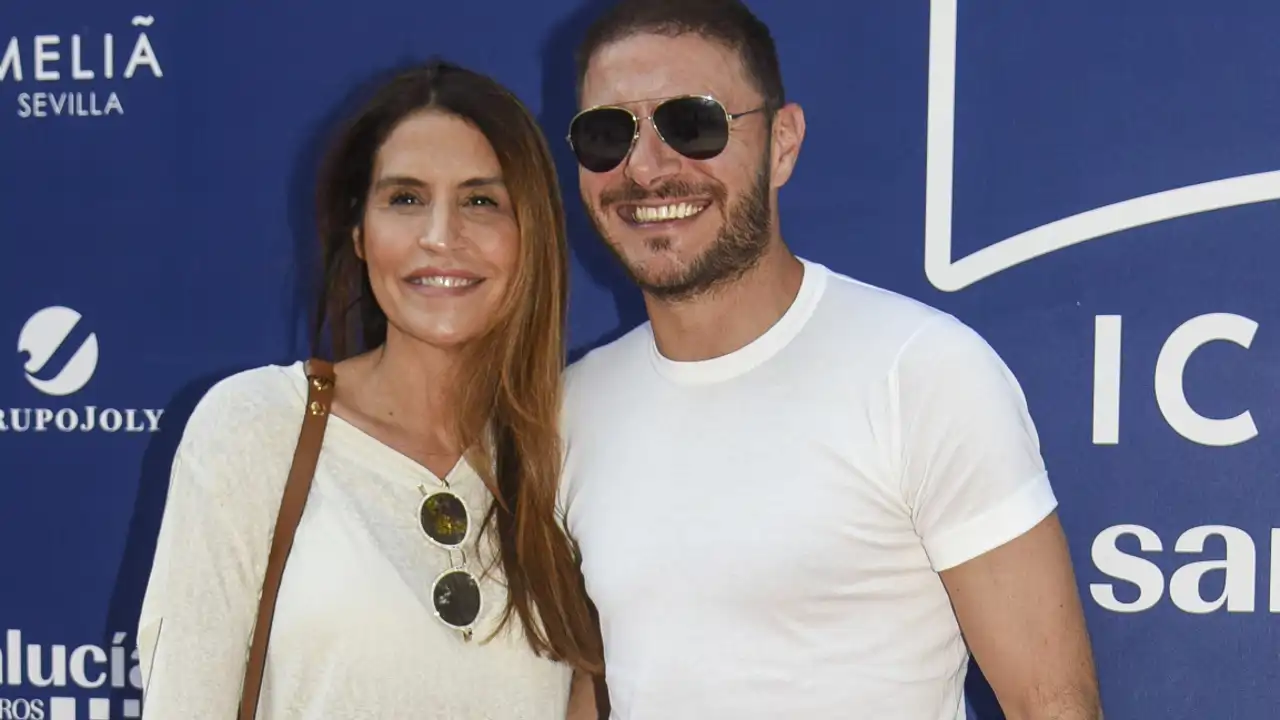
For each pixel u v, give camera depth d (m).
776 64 1.35
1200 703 1.69
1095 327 1.68
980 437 1.18
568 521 1.37
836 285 1.32
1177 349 1.67
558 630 1.33
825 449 1.22
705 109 1.25
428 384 1.36
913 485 1.20
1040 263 1.68
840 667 1.22
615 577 1.28
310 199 1.79
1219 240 1.65
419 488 1.29
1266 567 1.67
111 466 1.85
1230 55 1.63
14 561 1.87
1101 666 1.71
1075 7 1.65
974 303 1.70
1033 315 1.69
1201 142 1.64
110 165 1.82
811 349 1.27
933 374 1.20
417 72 1.35
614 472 1.32
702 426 1.28
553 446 1.35
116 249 1.83
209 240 1.82
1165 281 1.66
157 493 1.84
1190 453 1.68
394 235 1.29
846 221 1.71
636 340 1.43
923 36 1.68
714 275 1.26
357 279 1.43
